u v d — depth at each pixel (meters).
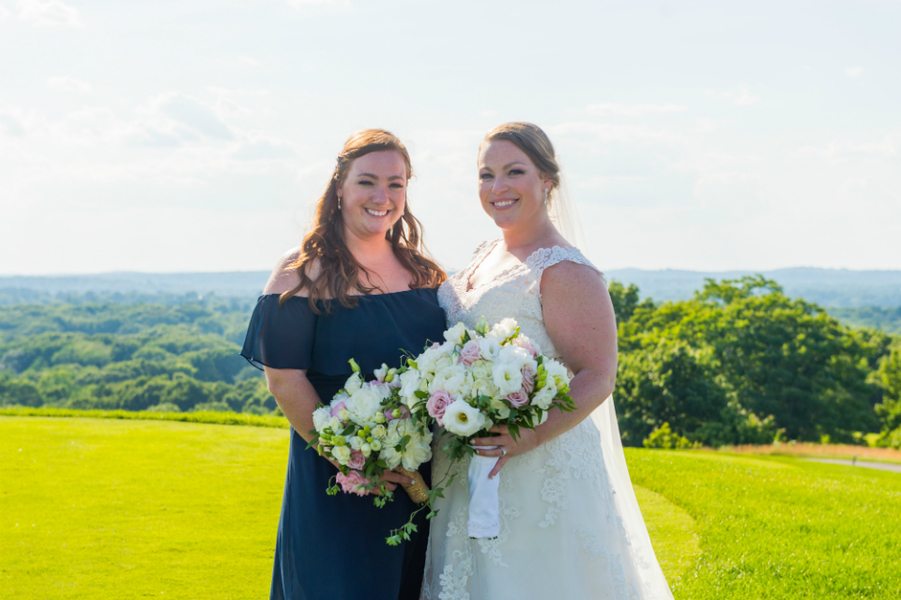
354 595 3.14
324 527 3.21
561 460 3.19
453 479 3.30
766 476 8.66
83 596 4.62
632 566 3.36
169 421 11.56
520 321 3.24
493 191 3.36
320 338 3.26
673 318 47.31
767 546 5.76
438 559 3.33
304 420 3.18
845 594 4.80
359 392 2.93
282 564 3.32
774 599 4.70
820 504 7.22
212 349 90.19
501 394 2.71
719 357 41.81
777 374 40.34
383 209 3.38
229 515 6.34
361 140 3.40
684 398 34.56
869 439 41.28
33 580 4.87
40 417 11.64
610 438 3.62
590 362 3.13
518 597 3.10
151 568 5.10
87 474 7.70
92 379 77.56
